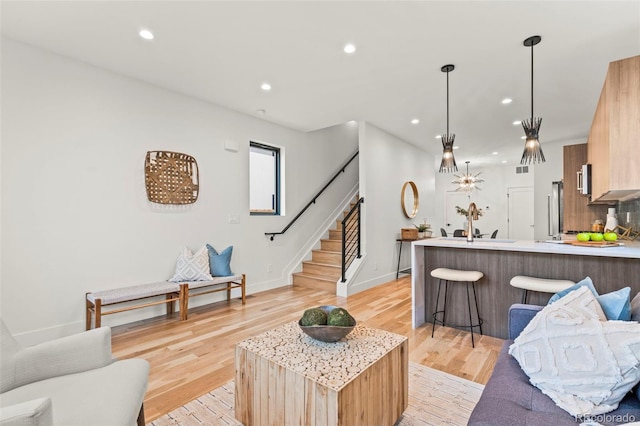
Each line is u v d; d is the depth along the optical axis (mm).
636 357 1216
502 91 3742
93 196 3152
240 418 1700
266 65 3109
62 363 1415
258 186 5023
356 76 3342
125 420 1153
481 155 7680
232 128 4398
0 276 2646
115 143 3303
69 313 2994
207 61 3039
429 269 3455
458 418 1807
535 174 6801
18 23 2445
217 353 2635
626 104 2340
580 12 2268
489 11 2264
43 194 2861
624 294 1548
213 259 3959
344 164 6543
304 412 1391
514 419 1170
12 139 2701
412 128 5359
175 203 3762
